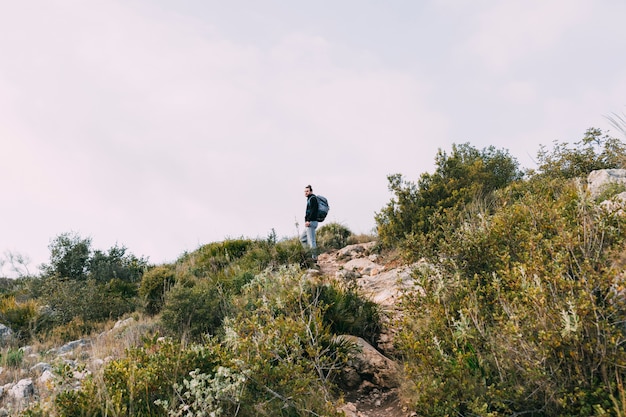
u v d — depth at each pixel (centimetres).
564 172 1012
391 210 986
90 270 1211
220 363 383
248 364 356
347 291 573
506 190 771
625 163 867
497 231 444
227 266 1079
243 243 1246
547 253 370
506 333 311
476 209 798
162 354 390
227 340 422
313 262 1012
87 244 1261
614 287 303
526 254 372
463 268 438
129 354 417
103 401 332
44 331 791
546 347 283
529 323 299
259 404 337
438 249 480
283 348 411
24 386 441
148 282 934
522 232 418
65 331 775
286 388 355
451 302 389
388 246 988
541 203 455
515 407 298
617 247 344
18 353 582
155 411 342
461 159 1186
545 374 279
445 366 317
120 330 707
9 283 1288
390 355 479
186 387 356
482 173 1031
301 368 360
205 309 634
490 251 426
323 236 1306
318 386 383
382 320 540
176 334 605
